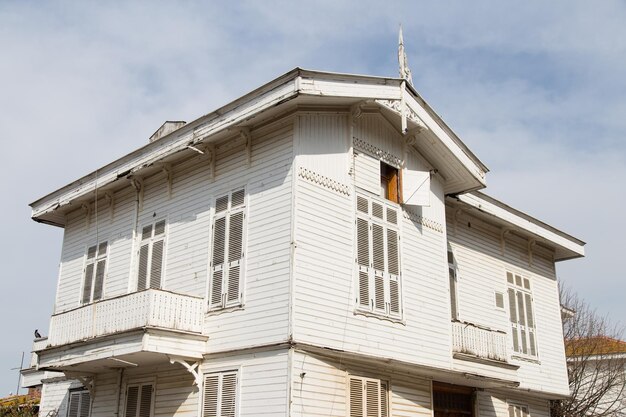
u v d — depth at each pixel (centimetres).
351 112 1530
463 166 1791
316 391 1327
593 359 2922
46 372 2042
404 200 1653
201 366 1462
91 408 1745
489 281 2112
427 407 1645
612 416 2845
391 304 1548
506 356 1891
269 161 1486
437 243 1762
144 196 1822
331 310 1396
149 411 1555
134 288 1744
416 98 1620
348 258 1473
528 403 2189
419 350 1583
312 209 1422
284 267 1363
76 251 2025
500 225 2206
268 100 1450
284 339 1309
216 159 1625
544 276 2388
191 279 1578
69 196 1989
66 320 1664
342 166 1515
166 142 1692
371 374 1490
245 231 1484
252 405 1332
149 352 1388
